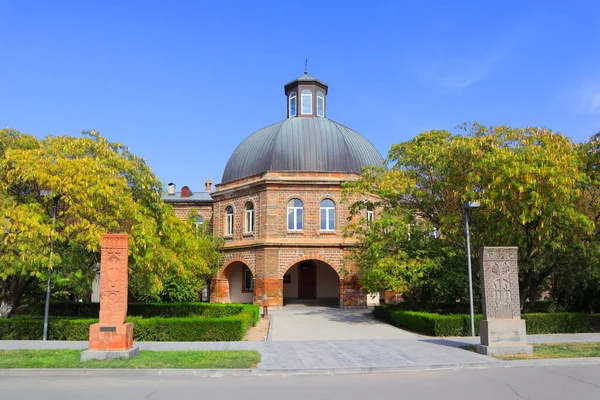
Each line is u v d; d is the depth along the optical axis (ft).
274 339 57.47
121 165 64.34
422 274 68.64
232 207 112.27
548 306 81.41
